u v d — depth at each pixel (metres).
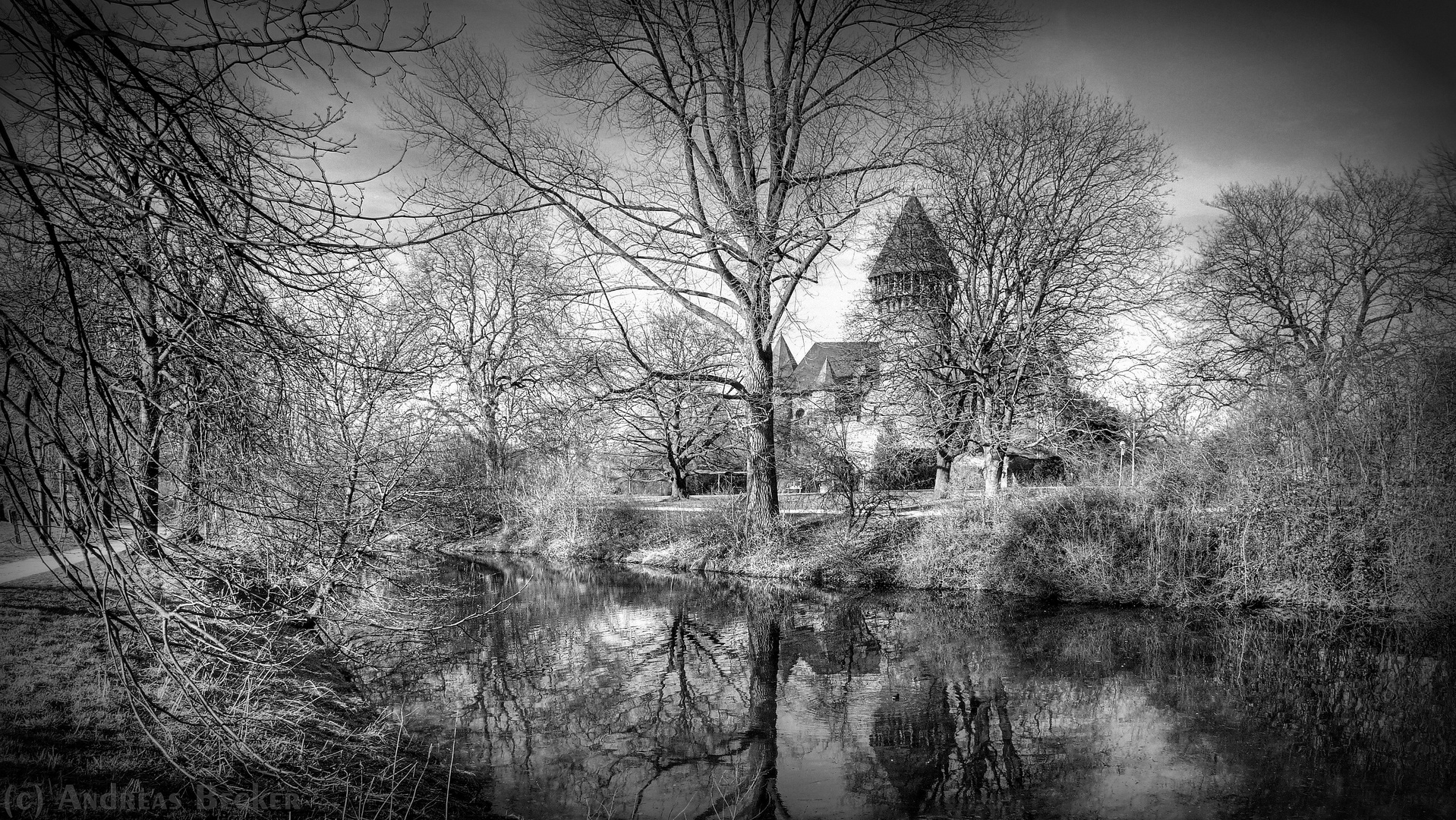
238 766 6.79
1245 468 18.44
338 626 10.45
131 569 4.95
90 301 5.83
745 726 11.38
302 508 9.69
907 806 8.90
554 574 25.08
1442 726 11.14
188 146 5.09
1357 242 28.72
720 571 24.39
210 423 7.02
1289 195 30.86
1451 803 8.81
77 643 9.82
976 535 21.78
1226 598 18.11
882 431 28.45
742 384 22.22
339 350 6.10
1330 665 13.99
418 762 9.38
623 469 42.69
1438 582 16.11
